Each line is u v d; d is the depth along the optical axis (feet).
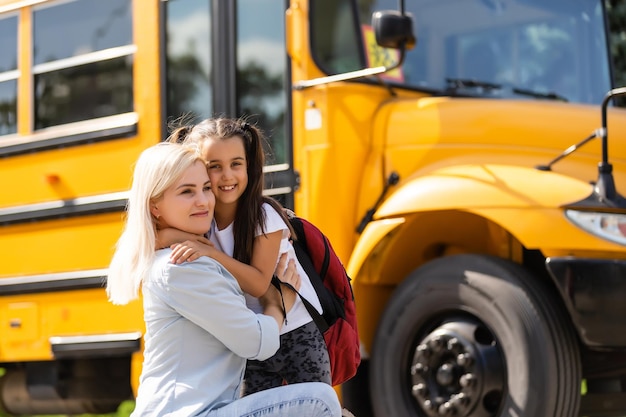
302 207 21.44
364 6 22.52
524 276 19.01
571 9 24.29
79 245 24.29
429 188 19.92
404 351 20.11
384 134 21.48
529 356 18.45
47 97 25.39
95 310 24.00
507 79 23.18
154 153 12.95
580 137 20.40
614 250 18.47
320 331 13.83
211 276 12.52
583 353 20.08
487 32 23.26
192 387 12.48
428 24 22.77
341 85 21.33
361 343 20.66
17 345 25.26
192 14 23.32
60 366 25.36
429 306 19.79
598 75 24.22
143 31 23.89
